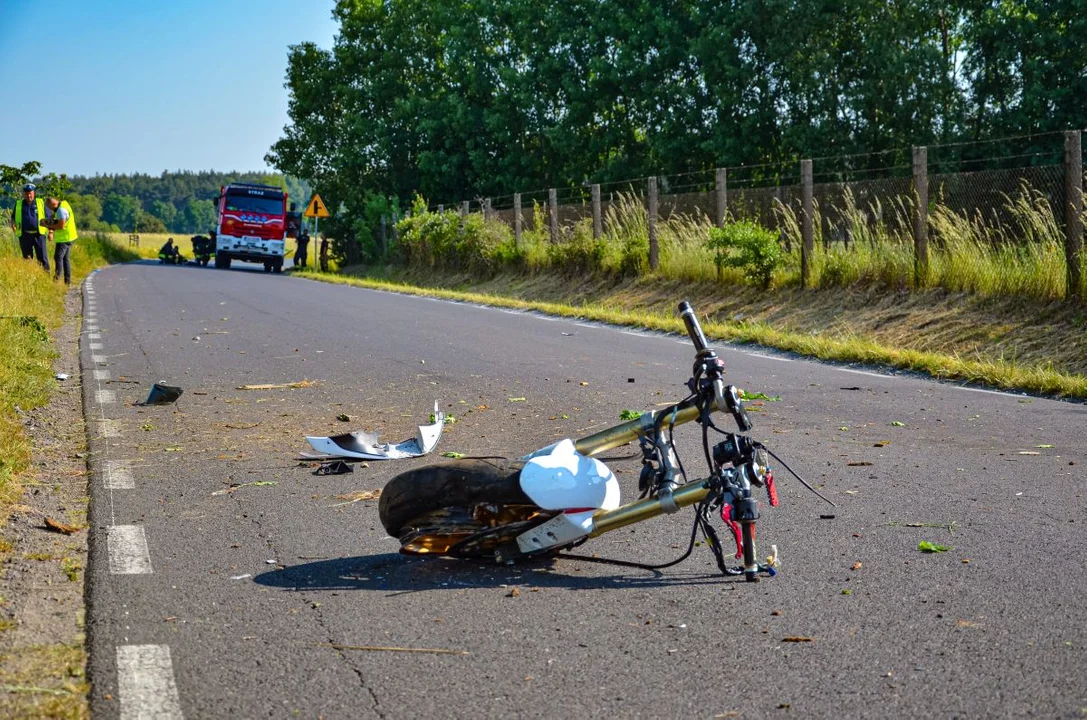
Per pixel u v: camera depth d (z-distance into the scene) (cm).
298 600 437
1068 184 1273
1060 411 880
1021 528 531
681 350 1350
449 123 4559
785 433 794
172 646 384
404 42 4744
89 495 612
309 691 346
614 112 4175
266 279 3341
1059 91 2781
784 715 325
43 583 452
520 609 425
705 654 375
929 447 736
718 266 1883
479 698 340
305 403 948
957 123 3047
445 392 1009
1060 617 405
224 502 602
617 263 2228
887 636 389
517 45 4544
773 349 1354
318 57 4944
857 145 3212
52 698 334
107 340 1439
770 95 3472
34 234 2439
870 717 322
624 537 532
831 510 575
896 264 1537
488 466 481
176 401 950
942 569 469
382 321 1772
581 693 343
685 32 3806
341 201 4825
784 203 2102
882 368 1164
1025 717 320
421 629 402
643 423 455
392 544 522
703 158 3794
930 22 3228
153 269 4028
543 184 4478
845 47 3353
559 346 1397
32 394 923
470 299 2300
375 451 727
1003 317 1312
